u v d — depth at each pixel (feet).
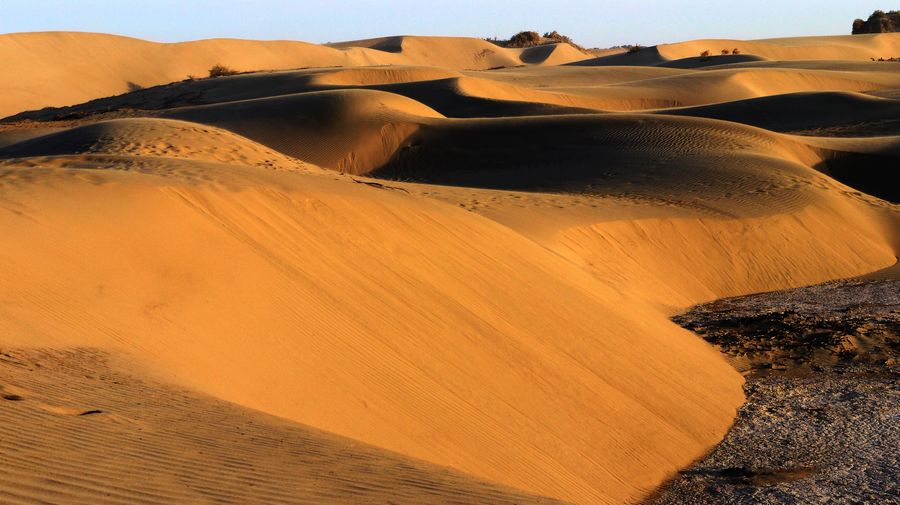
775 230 93.09
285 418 26.53
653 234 86.07
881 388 52.54
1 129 177.17
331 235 46.93
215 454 20.01
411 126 141.18
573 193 105.60
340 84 219.41
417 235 51.80
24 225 36.04
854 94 191.62
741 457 41.22
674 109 193.26
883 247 101.30
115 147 101.65
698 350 57.00
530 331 46.21
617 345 49.37
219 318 34.40
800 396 51.16
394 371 36.22
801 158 133.80
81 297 32.01
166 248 38.47
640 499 35.96
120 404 22.62
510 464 33.81
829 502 34.83
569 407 40.65
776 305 77.00
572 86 276.41
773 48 416.67
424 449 31.73
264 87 223.71
